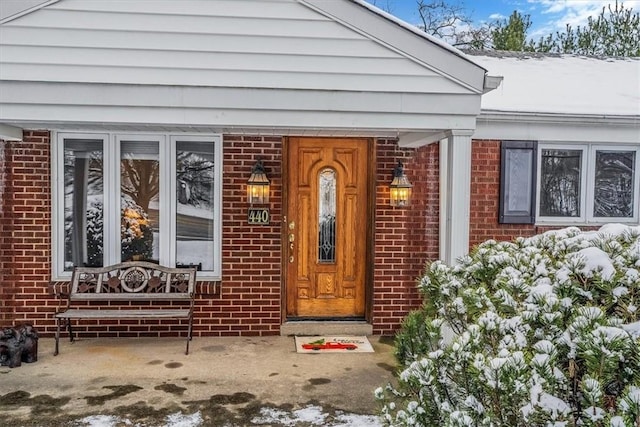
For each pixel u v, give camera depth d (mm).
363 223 6320
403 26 4320
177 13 4203
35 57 4117
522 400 1906
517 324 2184
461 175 4461
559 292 2316
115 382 4594
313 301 6324
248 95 4293
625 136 6223
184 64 4230
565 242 2812
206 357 5293
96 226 5926
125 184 5945
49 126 5246
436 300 3033
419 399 2383
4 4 4035
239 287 6020
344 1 4285
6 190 5715
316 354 5438
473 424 1987
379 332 6188
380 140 6117
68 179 5875
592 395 1804
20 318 5809
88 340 5820
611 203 6363
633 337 1914
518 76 7191
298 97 4332
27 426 3746
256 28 4266
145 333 5945
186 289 5793
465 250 4453
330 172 6273
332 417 3934
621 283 2242
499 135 6086
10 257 5762
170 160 5934
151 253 6004
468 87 4406
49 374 4770
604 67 7926
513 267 2711
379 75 4363
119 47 4172
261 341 5863
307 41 4309
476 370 2018
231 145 5941
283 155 6023
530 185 6148
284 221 6102
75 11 4125
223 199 5961
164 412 3996
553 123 6098
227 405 4137
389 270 6188
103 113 4203
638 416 1675
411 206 6168
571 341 1991
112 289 5781
